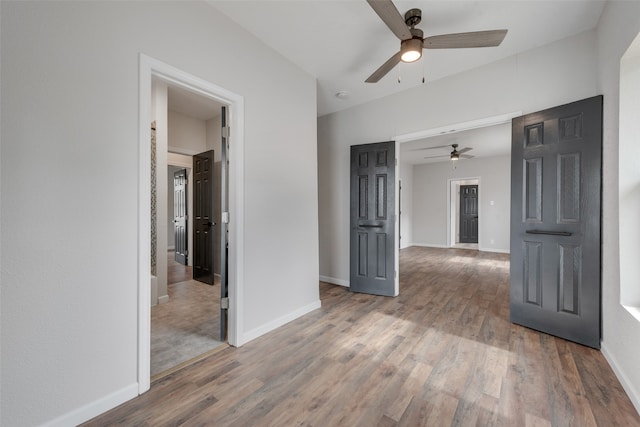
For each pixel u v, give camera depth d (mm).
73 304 1357
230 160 2213
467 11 2041
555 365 1871
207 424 1368
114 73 1495
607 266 1953
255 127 2336
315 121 3049
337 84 3219
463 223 8906
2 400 1175
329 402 1528
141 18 1608
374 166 3559
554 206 2287
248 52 2277
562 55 2348
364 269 3627
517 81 2578
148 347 1637
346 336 2354
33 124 1242
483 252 6957
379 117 3594
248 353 2070
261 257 2393
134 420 1395
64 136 1329
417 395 1582
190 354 2045
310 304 2955
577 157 2158
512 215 2566
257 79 2357
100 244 1446
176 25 1780
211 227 4086
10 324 1191
